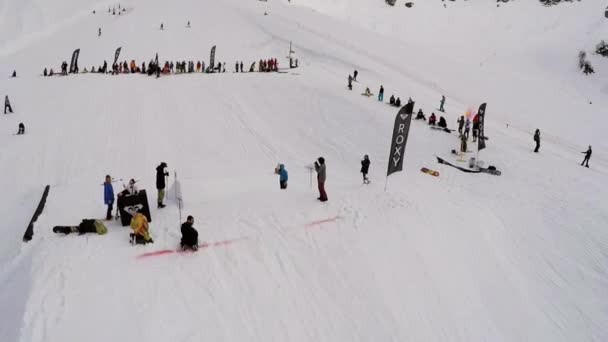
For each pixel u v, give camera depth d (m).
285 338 8.73
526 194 17.48
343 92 31.70
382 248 11.73
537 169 21.09
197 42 54.47
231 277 9.95
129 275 9.59
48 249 10.35
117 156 20.55
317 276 10.40
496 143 24.97
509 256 12.98
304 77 35.56
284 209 13.34
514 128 33.88
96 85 32.62
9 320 8.37
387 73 45.91
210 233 11.54
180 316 8.71
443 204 15.16
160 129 24.02
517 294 11.48
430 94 40.53
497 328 10.28
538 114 47.00
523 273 12.38
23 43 59.81
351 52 53.94
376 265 11.05
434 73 55.59
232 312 9.05
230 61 47.03
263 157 20.95
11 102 29.03
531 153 24.22
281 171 15.07
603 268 12.99
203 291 9.42
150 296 9.06
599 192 18.78
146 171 18.95
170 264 10.12
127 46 52.25
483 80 59.50
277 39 56.66
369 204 14.19
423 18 122.19
